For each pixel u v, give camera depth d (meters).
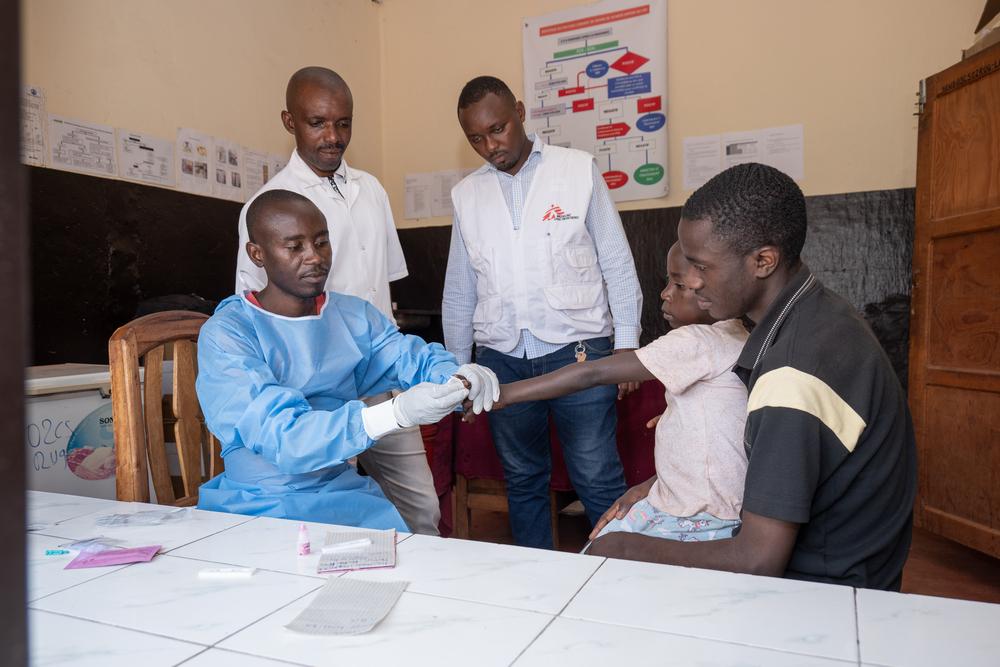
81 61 2.37
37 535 0.99
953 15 3.05
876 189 3.21
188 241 2.81
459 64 3.96
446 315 2.42
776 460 0.87
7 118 0.25
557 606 0.72
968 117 2.48
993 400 2.37
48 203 2.27
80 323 2.39
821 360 0.90
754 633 0.65
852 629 0.66
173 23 2.73
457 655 0.62
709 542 0.93
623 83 3.60
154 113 2.66
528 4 3.78
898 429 0.95
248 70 3.13
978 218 2.42
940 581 2.36
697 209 0.99
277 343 1.38
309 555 0.89
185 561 0.88
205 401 1.28
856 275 3.26
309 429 1.17
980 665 0.59
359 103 3.93
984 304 2.41
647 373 1.33
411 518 1.96
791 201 0.96
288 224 1.34
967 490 2.49
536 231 2.16
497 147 2.15
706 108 3.48
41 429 1.73
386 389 1.62
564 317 2.14
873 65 3.18
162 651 0.64
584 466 2.11
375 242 2.19
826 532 0.93
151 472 1.38
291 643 0.65
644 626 0.67
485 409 1.39
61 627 0.69
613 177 3.66
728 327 1.24
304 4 3.48
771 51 3.34
